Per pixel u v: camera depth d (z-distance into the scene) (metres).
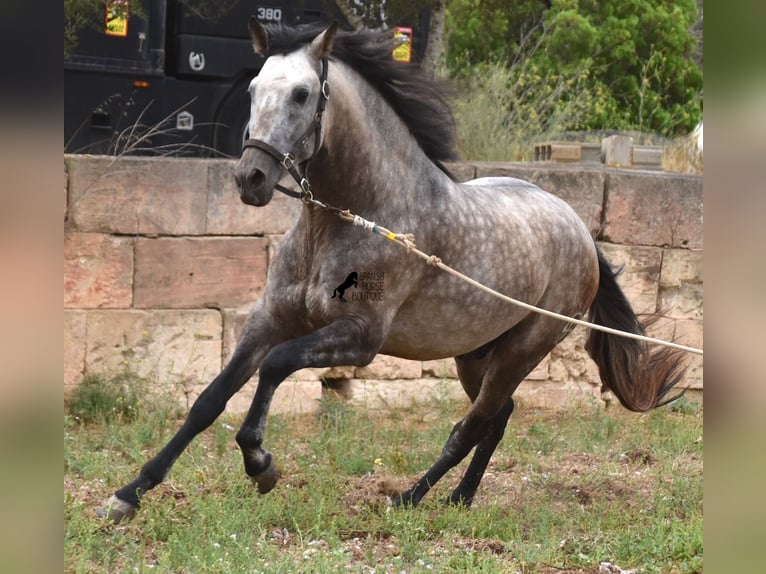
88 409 12.98
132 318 13.52
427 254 8.70
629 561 8.23
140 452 11.11
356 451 12.02
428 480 9.95
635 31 33.53
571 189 15.56
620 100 32.75
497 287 9.23
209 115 18.00
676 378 11.27
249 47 18.02
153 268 13.61
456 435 10.08
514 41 32.22
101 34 17.03
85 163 13.25
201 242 13.84
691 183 16.20
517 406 15.48
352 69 8.30
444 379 15.26
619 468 12.31
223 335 13.99
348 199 8.23
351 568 7.51
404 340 9.06
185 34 17.62
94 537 7.35
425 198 8.70
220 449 11.60
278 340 8.66
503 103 20.92
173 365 13.71
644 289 16.06
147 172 13.52
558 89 22.48
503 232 9.32
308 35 7.96
